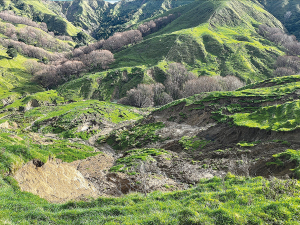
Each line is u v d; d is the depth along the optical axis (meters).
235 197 12.16
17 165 18.47
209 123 44.12
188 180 25.31
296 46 146.75
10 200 14.06
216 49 148.88
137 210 12.84
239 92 49.69
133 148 47.91
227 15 192.00
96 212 12.90
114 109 85.62
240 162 25.08
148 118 59.16
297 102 33.06
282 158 21.62
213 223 9.62
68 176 24.73
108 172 32.44
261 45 151.38
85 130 66.44
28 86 148.75
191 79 113.38
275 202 10.35
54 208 14.71
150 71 132.62
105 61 163.62
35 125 71.81
